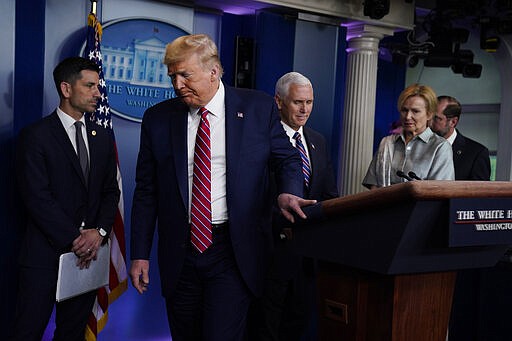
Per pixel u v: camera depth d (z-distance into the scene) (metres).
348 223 1.39
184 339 2.12
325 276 1.53
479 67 6.75
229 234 1.96
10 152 3.14
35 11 3.50
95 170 3.05
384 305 1.39
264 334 2.94
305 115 3.01
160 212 2.03
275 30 4.52
